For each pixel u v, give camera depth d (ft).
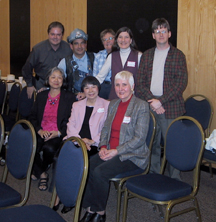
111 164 7.30
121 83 7.65
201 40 11.60
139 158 7.51
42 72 12.77
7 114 14.80
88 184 7.40
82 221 7.34
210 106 10.87
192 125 6.87
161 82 9.37
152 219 8.02
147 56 9.62
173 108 9.27
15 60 21.43
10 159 6.86
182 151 6.91
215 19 11.09
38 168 9.74
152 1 13.29
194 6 11.66
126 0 14.35
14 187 9.93
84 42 10.77
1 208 5.94
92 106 8.98
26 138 6.55
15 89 14.19
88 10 16.26
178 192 6.35
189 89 12.23
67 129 9.11
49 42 12.52
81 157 5.10
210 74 11.50
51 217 5.21
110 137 8.01
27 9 19.92
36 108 10.25
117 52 10.15
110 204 8.89
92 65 11.20
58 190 5.50
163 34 9.14
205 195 9.52
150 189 6.40
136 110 7.54
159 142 9.91
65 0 17.54
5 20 21.47
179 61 9.25
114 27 15.07
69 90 11.25
